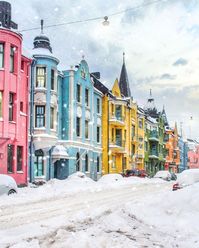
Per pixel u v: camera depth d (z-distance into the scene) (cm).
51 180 3347
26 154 3095
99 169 4669
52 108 3466
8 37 2784
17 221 1249
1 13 2962
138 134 6375
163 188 3186
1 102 2717
